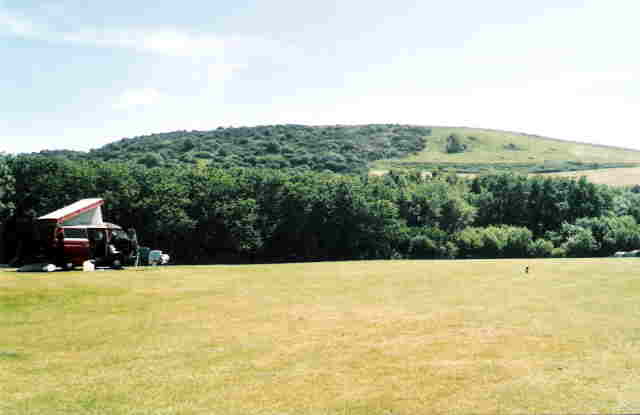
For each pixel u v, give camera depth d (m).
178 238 58.75
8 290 16.73
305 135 159.38
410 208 79.69
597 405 6.95
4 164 51.75
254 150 137.62
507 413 6.73
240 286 19.98
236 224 60.53
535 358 9.29
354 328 12.05
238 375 8.40
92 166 58.44
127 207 55.38
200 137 152.25
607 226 75.81
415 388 7.73
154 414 6.78
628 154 148.25
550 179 85.31
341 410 6.89
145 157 105.38
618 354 9.45
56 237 24.56
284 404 7.11
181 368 8.80
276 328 12.04
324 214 67.12
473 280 22.23
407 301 16.30
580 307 14.80
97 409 6.94
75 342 10.60
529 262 33.75
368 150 150.75
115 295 16.88
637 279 21.39
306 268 29.50
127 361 9.22
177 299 16.41
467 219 82.38
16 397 7.38
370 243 69.62
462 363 9.03
